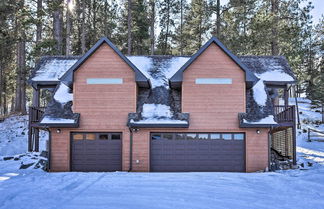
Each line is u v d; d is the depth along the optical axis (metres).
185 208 7.66
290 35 23.17
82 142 16.06
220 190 9.91
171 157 15.89
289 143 18.75
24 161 15.99
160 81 18.06
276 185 10.85
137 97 16.92
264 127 15.55
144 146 15.84
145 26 36.00
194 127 15.83
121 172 14.74
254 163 15.62
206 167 15.83
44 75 18.78
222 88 16.02
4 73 34.22
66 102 16.89
